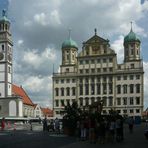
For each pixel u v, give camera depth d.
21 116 142.75
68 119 50.12
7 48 143.00
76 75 164.25
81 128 40.84
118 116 38.97
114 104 158.00
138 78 156.12
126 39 162.75
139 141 38.56
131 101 156.12
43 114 197.75
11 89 146.38
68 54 171.25
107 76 159.88
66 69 168.50
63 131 52.69
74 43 173.25
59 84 166.50
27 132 60.56
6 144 34.84
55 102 166.25
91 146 32.97
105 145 34.00
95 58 161.88
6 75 142.00
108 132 38.97
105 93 159.62
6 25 144.25
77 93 163.38
